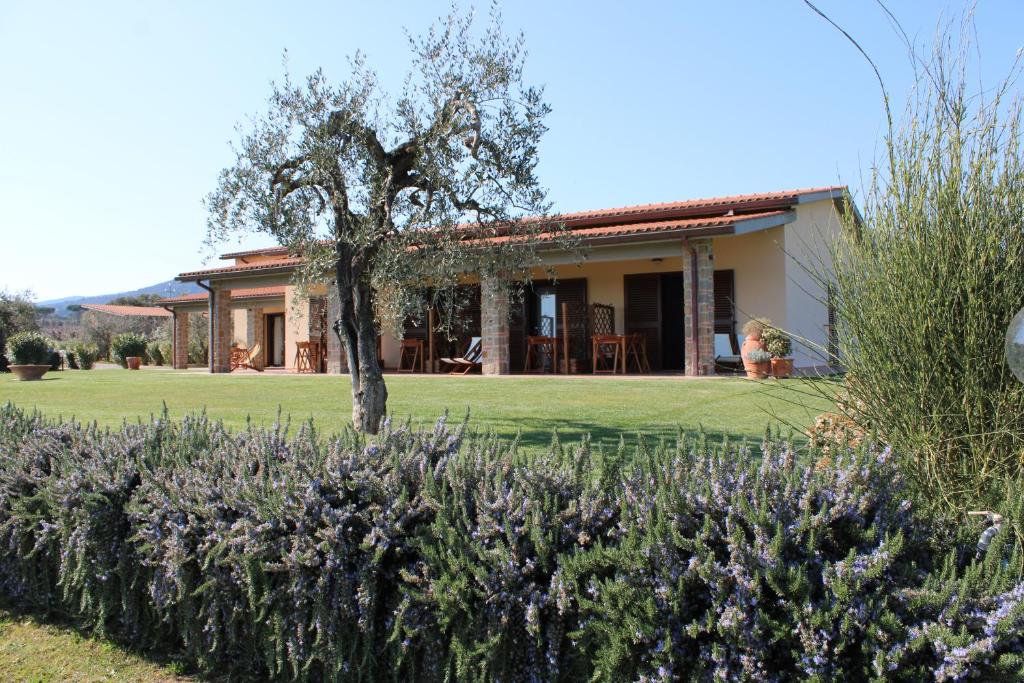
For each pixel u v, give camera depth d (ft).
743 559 6.08
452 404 31.09
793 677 5.87
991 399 8.23
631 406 29.14
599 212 55.72
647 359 51.90
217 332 64.69
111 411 30.86
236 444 11.23
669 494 7.05
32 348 57.00
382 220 22.12
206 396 37.22
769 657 5.99
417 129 21.71
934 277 8.59
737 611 5.92
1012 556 6.43
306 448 9.64
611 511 7.65
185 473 10.14
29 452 12.73
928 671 5.52
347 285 23.52
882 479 6.99
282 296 81.41
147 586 10.19
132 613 10.36
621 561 6.58
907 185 9.00
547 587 7.27
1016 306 8.16
